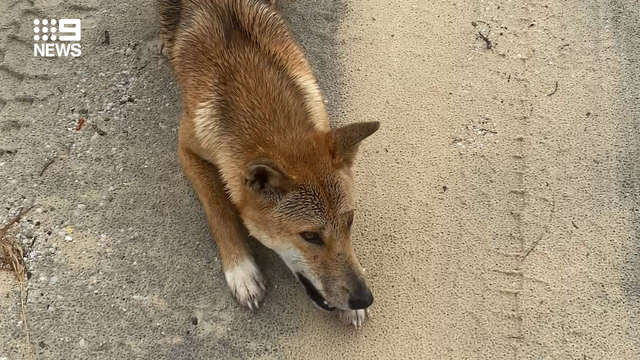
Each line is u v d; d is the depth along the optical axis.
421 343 0.90
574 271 0.95
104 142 1.08
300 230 0.83
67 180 1.04
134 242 0.98
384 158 1.07
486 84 1.15
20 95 1.13
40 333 0.90
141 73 1.17
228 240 0.94
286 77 0.93
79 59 1.18
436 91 1.14
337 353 0.89
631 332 0.90
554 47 1.18
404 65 1.18
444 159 1.07
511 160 1.06
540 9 1.23
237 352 0.89
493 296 0.94
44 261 0.96
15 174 1.04
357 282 0.84
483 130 1.09
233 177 0.87
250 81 0.90
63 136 1.08
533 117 1.10
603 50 1.17
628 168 1.04
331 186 0.83
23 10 1.23
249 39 0.95
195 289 0.94
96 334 0.90
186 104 0.97
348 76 1.17
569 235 0.98
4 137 1.08
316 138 0.85
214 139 0.90
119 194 1.03
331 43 1.21
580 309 0.92
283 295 0.94
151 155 1.07
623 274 0.95
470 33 1.21
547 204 1.01
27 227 0.99
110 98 1.13
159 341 0.90
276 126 0.87
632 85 1.12
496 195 1.03
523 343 0.90
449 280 0.95
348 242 0.85
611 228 0.98
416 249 0.98
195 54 0.97
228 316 0.92
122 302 0.93
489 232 0.99
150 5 1.25
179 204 1.02
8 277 0.95
